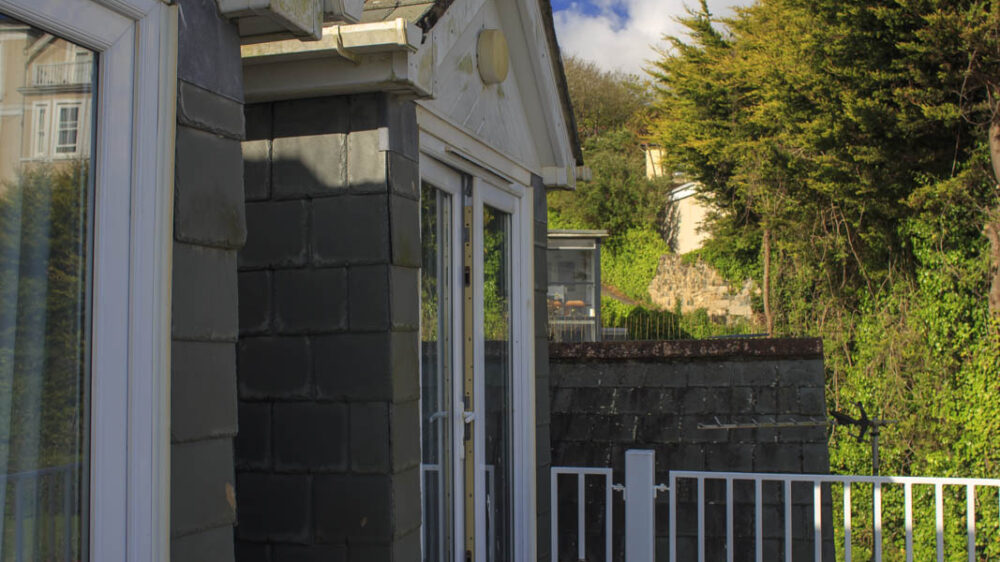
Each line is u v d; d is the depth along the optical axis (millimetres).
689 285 23281
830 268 14422
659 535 5922
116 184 1895
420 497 3219
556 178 5172
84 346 1847
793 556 5680
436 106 3551
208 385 2092
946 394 11789
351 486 3023
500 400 4566
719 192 20141
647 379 6688
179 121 2027
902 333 12516
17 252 1742
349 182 3078
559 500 6117
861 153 12695
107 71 1885
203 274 2092
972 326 11656
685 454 6152
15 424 1735
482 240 4191
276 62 3004
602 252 26547
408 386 3129
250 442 3139
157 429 1955
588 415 6539
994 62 11172
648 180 27484
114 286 1882
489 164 4230
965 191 11680
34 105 1768
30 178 1762
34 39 1770
